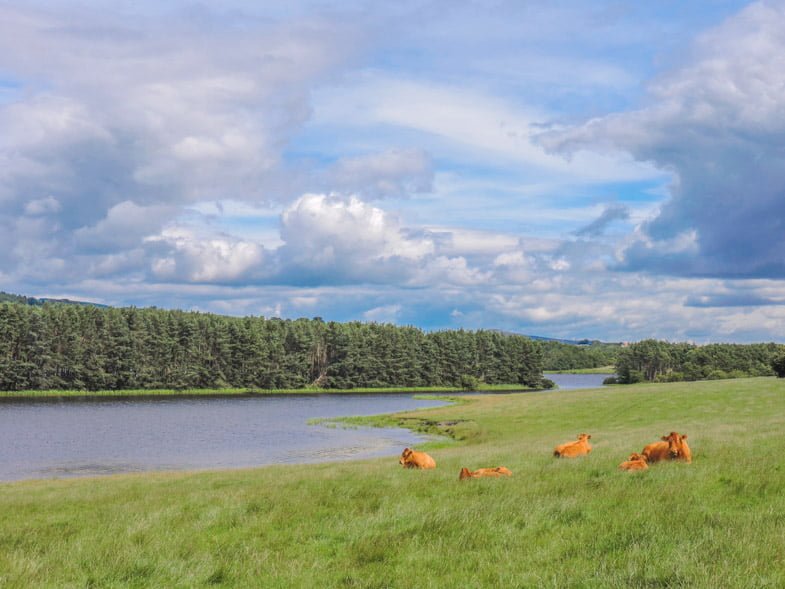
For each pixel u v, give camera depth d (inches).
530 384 7632.9
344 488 637.3
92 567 385.4
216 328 6284.5
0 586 349.1
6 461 1791.3
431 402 4677.7
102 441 2246.6
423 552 384.2
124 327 5629.9
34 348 5162.4
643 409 2162.9
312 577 352.2
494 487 592.4
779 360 3294.8
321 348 7165.4
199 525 495.5
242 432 2527.1
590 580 306.3
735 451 737.6
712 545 344.8
